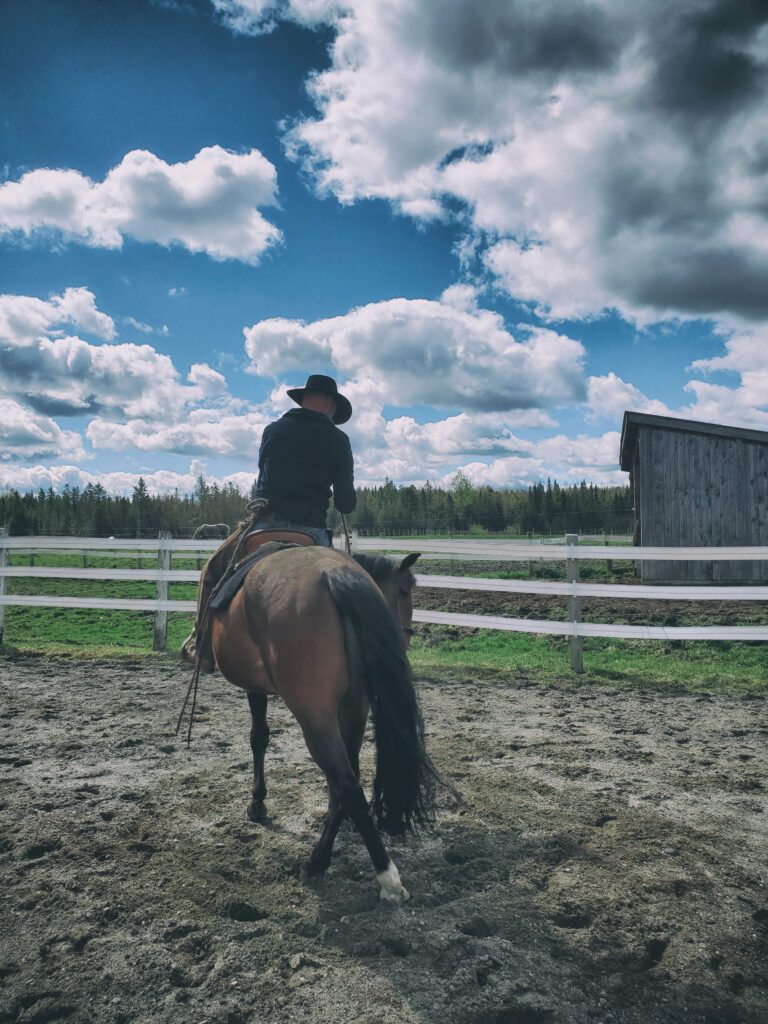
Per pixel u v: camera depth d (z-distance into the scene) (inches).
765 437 532.7
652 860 124.6
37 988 89.2
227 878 117.8
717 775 170.6
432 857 126.0
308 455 144.3
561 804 151.4
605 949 97.7
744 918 105.7
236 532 144.6
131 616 515.8
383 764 100.0
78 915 105.5
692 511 549.3
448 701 251.3
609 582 573.3
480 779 167.5
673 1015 84.5
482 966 93.4
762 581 533.3
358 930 101.7
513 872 120.3
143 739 201.3
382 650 101.0
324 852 116.9
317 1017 83.7
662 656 334.6
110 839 132.6
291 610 106.2
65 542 360.2
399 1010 84.7
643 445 558.6
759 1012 85.2
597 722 222.5
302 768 175.0
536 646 365.7
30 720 223.0
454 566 800.3
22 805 149.8
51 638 411.5
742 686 272.1
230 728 214.2
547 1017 84.0
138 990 88.8
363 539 333.7
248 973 92.0
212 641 133.6
